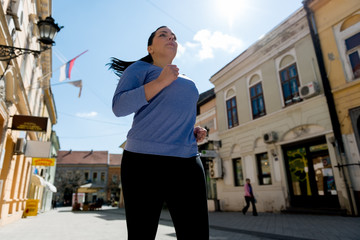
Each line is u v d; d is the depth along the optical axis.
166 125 1.13
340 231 5.16
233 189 13.48
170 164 1.09
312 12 10.42
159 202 1.09
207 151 14.42
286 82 11.37
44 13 11.49
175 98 1.19
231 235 5.25
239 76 14.21
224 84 15.40
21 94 8.66
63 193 51.41
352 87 8.77
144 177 1.05
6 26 5.36
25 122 8.20
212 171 14.80
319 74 9.93
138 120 1.16
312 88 9.80
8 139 8.73
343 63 9.22
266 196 11.43
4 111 7.34
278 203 10.79
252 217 9.30
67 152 56.84
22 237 5.61
